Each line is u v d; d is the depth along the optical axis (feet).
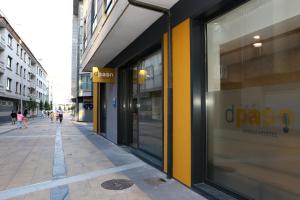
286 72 12.15
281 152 12.19
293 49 11.89
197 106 17.54
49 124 98.58
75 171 22.39
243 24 14.93
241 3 14.85
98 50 33.76
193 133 17.38
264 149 13.14
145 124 29.04
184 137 18.43
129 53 31.14
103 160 26.81
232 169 15.33
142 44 26.71
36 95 211.41
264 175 13.10
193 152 17.37
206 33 17.99
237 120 15.02
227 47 16.10
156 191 17.07
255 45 14.06
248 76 14.40
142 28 25.21
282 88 12.30
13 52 125.59
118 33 26.68
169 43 19.77
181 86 18.97
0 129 71.10
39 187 18.07
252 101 14.02
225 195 15.29
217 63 16.92
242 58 14.89
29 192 17.03
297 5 11.84
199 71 17.71
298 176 11.34
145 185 18.33
